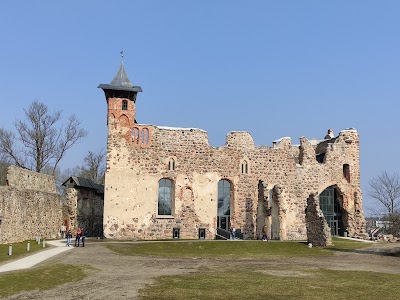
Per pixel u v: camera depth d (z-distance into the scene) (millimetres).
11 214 39969
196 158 53156
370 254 37844
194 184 52656
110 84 51375
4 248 34031
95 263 28109
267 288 20406
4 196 38625
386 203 73188
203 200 52656
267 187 52344
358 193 57625
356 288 20812
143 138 51750
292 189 55938
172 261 31688
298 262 32406
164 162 52000
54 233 51062
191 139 53375
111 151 50656
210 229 52375
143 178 51031
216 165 53719
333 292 19734
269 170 55500
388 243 46969
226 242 42938
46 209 48844
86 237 54438
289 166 56312
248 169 54844
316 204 45000
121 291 19094
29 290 19047
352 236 56375
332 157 58062
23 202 42844
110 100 51469
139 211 50438
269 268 28297
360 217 57125
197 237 51781
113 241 45188
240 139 55125
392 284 22062
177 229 51344
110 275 23594
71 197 55500
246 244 42375
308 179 56750
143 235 50062
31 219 44750
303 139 57844
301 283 21922
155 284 20891
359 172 58562
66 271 23750
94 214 62125
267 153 55781
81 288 19750
